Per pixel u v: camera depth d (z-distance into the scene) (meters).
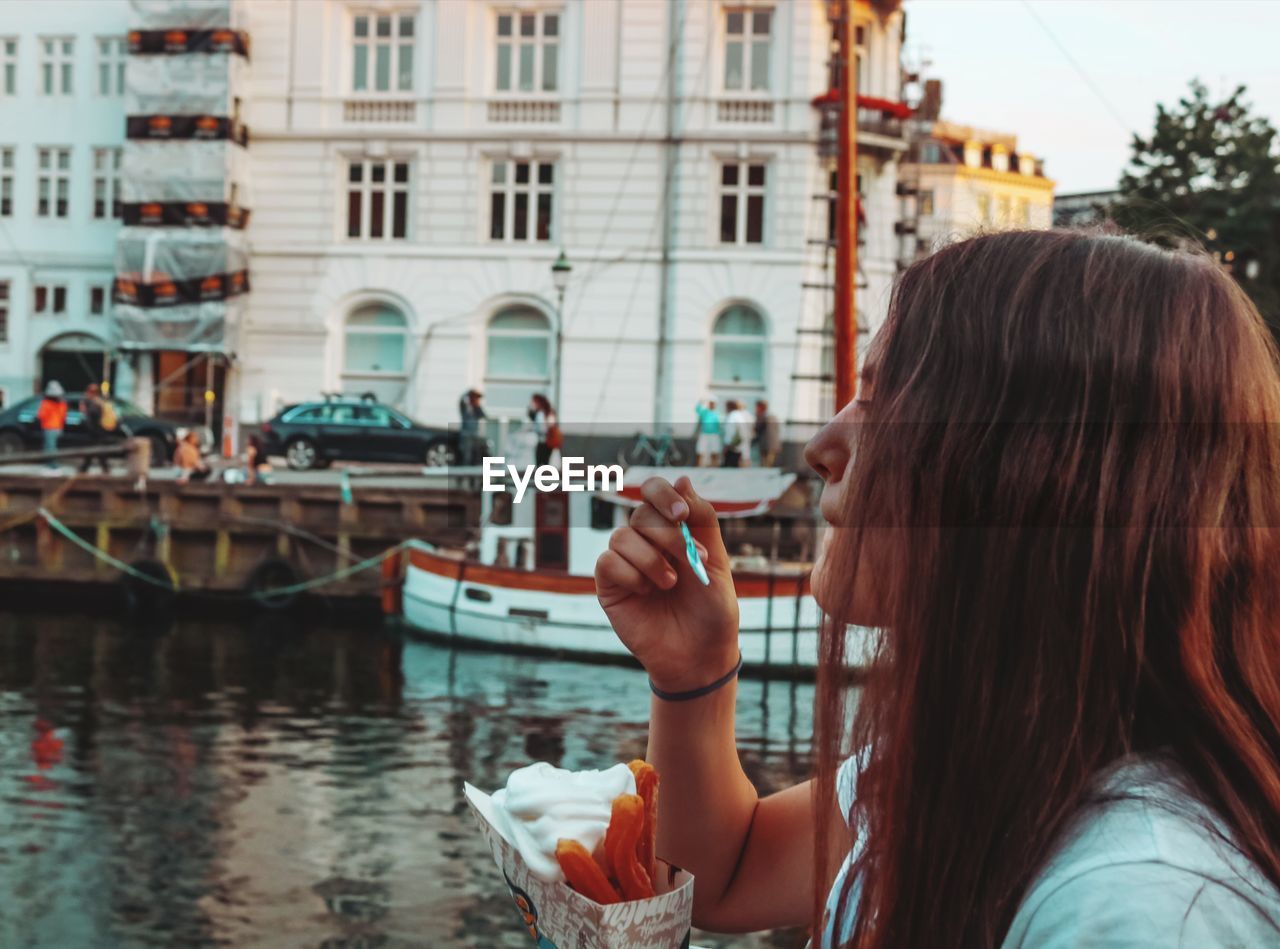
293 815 9.18
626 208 29.94
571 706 13.38
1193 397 0.90
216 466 23.55
